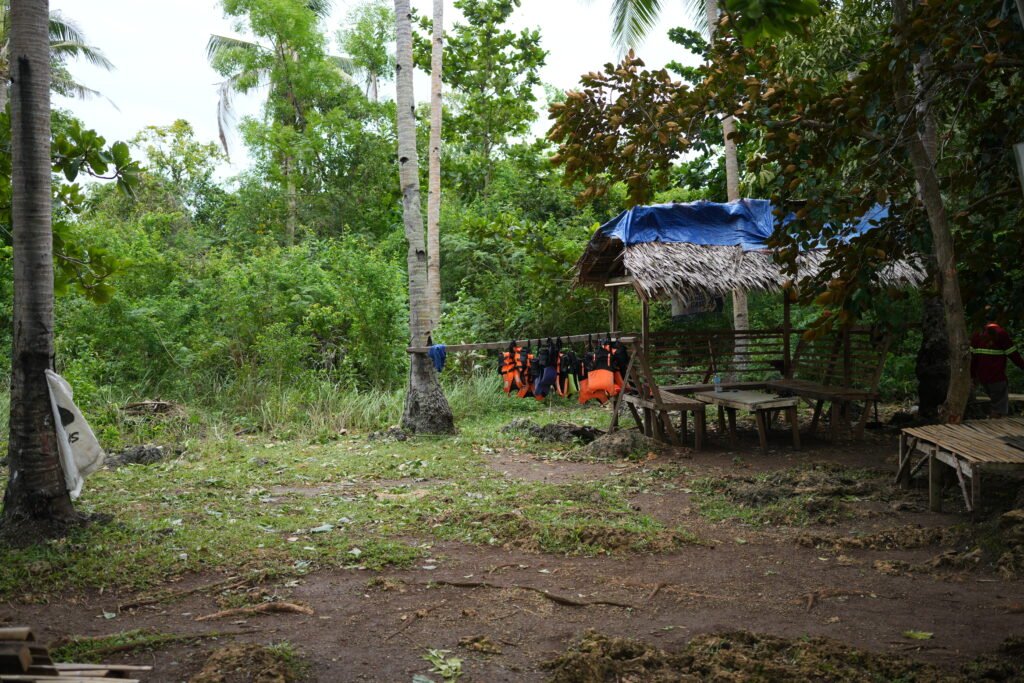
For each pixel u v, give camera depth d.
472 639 4.61
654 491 8.30
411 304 12.05
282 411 12.74
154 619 4.98
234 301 14.37
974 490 6.50
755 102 7.93
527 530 6.66
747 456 10.10
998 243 8.39
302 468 9.61
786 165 8.19
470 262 18.88
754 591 5.42
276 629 4.79
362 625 4.86
